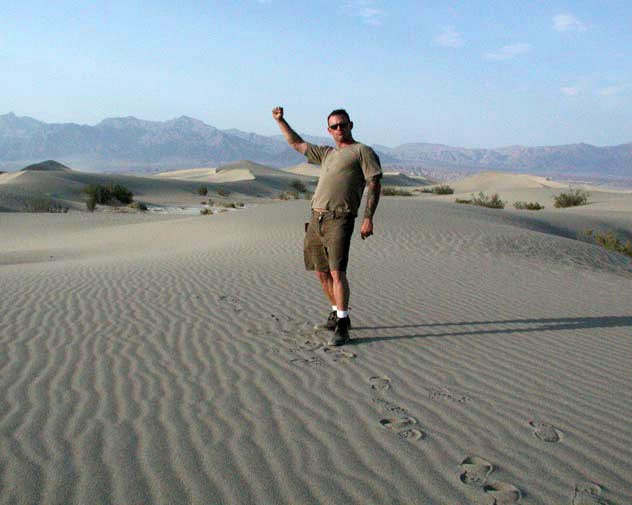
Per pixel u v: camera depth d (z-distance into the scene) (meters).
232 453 3.35
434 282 9.63
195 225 22.48
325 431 3.67
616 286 9.93
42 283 9.40
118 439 3.53
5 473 3.10
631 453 3.38
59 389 4.44
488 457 3.31
